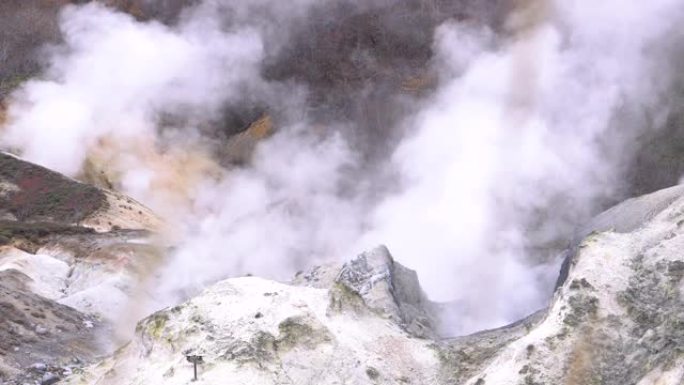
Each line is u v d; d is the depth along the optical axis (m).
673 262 79.44
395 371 83.88
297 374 82.25
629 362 75.56
